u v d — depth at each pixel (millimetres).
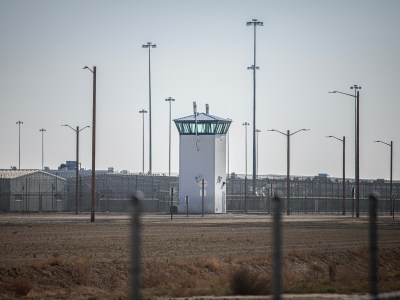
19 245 154500
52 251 143250
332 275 109188
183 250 149875
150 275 111125
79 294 100438
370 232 60156
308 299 83438
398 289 90625
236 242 170375
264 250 153125
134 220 49312
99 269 119125
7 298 95375
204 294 91000
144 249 150000
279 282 53625
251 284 91750
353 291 91438
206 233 198125
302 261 136500
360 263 147000
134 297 49250
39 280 111875
